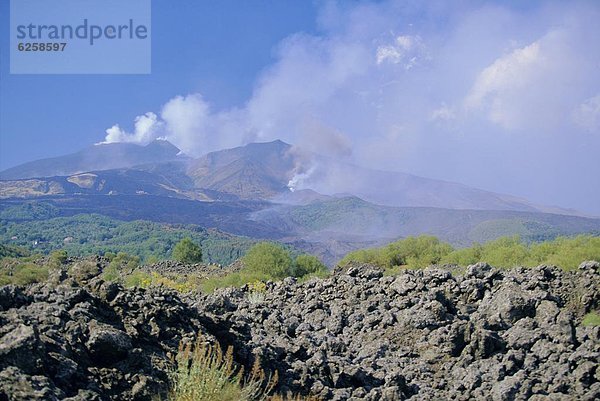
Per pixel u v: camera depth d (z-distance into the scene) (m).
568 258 30.77
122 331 9.89
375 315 17.55
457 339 15.20
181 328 11.16
